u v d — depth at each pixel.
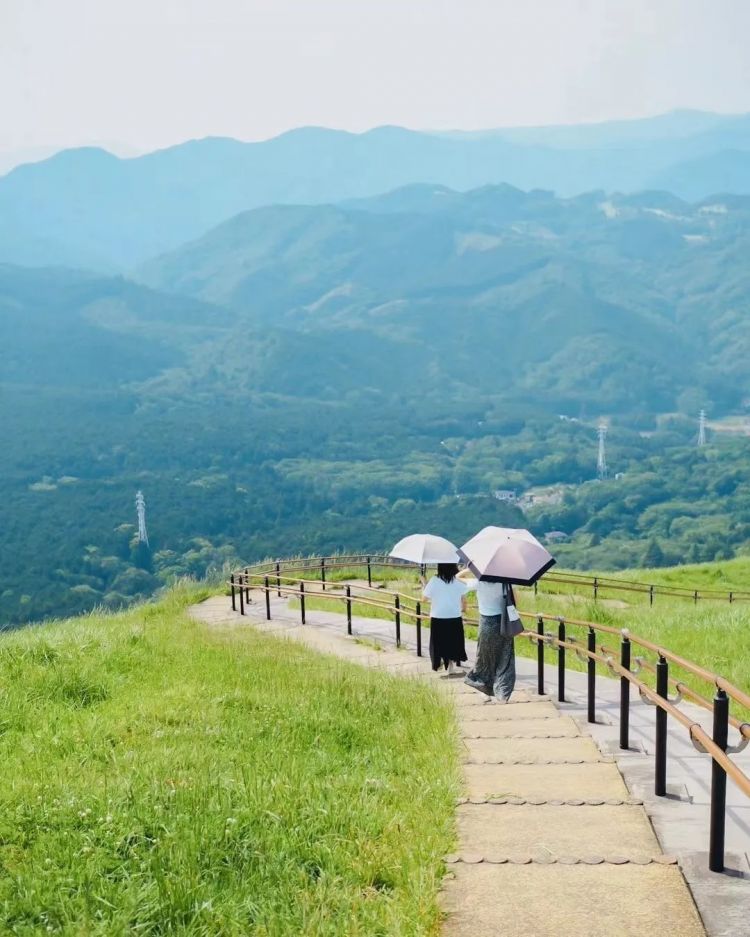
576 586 32.75
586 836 5.93
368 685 11.45
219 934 4.92
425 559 15.09
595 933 4.58
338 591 27.28
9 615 129.12
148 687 11.22
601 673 13.94
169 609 24.61
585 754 8.27
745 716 10.35
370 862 5.58
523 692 12.15
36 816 6.30
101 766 7.63
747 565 40.97
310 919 4.88
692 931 4.57
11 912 5.11
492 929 4.66
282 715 9.59
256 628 20.36
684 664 6.25
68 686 10.74
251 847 5.81
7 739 8.69
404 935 4.65
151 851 5.67
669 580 37.66
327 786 6.97
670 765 7.88
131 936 4.84
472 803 6.68
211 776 7.02
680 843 5.86
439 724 9.38
